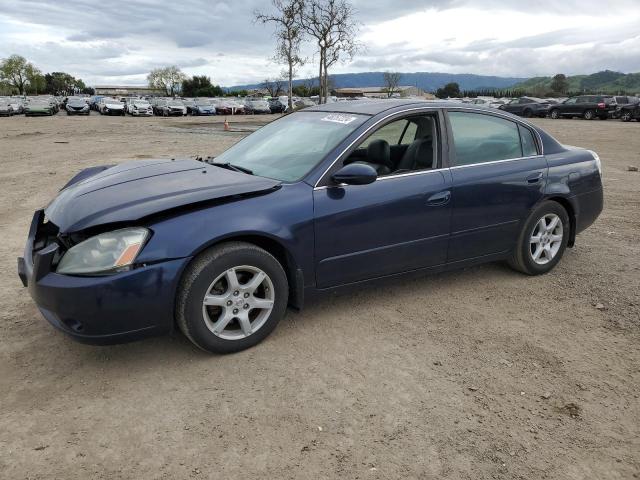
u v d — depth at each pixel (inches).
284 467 93.8
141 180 140.0
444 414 109.2
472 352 134.1
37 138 783.1
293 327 145.6
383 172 152.3
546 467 95.3
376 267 149.1
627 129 964.6
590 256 209.3
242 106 2038.6
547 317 154.7
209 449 98.0
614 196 330.6
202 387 117.2
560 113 1395.2
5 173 418.0
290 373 123.0
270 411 109.1
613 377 124.2
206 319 124.0
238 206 126.8
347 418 107.3
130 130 1011.9
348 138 144.5
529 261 181.0
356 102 174.9
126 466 93.7
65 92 5270.7
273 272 131.0
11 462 94.0
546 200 179.5
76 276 113.4
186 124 1282.0
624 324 150.6
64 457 95.6
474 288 175.2
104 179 144.5
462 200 159.6
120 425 104.4
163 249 116.3
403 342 138.4
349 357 130.5
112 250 114.0
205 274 121.0
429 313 155.9
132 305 114.6
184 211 122.0
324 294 143.6
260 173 149.1
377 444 100.0
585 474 94.0
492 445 100.6
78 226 117.8
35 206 293.1
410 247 153.3
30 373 122.0
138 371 123.3
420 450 98.7
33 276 116.5
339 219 138.3
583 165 189.9
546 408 112.0
